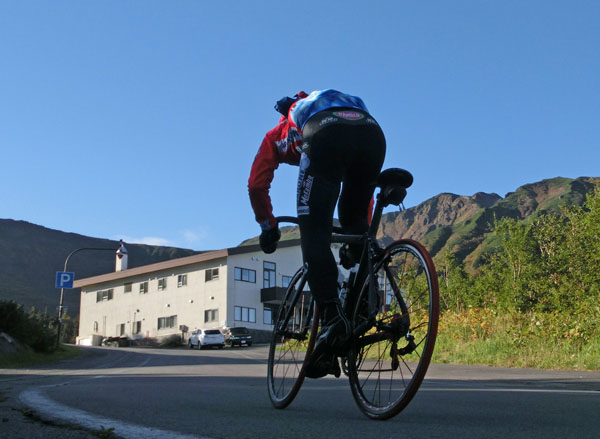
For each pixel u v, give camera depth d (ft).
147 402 10.80
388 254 9.15
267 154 10.83
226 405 10.66
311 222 9.73
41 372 38.11
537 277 108.37
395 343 8.63
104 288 192.03
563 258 109.29
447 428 7.24
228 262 155.43
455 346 45.57
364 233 10.12
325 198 9.57
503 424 7.69
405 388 8.06
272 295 157.28
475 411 9.62
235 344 136.56
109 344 171.63
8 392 13.96
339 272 9.96
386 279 9.13
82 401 10.93
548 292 97.30
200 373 29.58
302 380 10.28
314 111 9.86
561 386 18.15
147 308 175.73
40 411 8.93
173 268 169.99
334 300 9.57
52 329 78.33
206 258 159.12
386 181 9.20
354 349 9.57
